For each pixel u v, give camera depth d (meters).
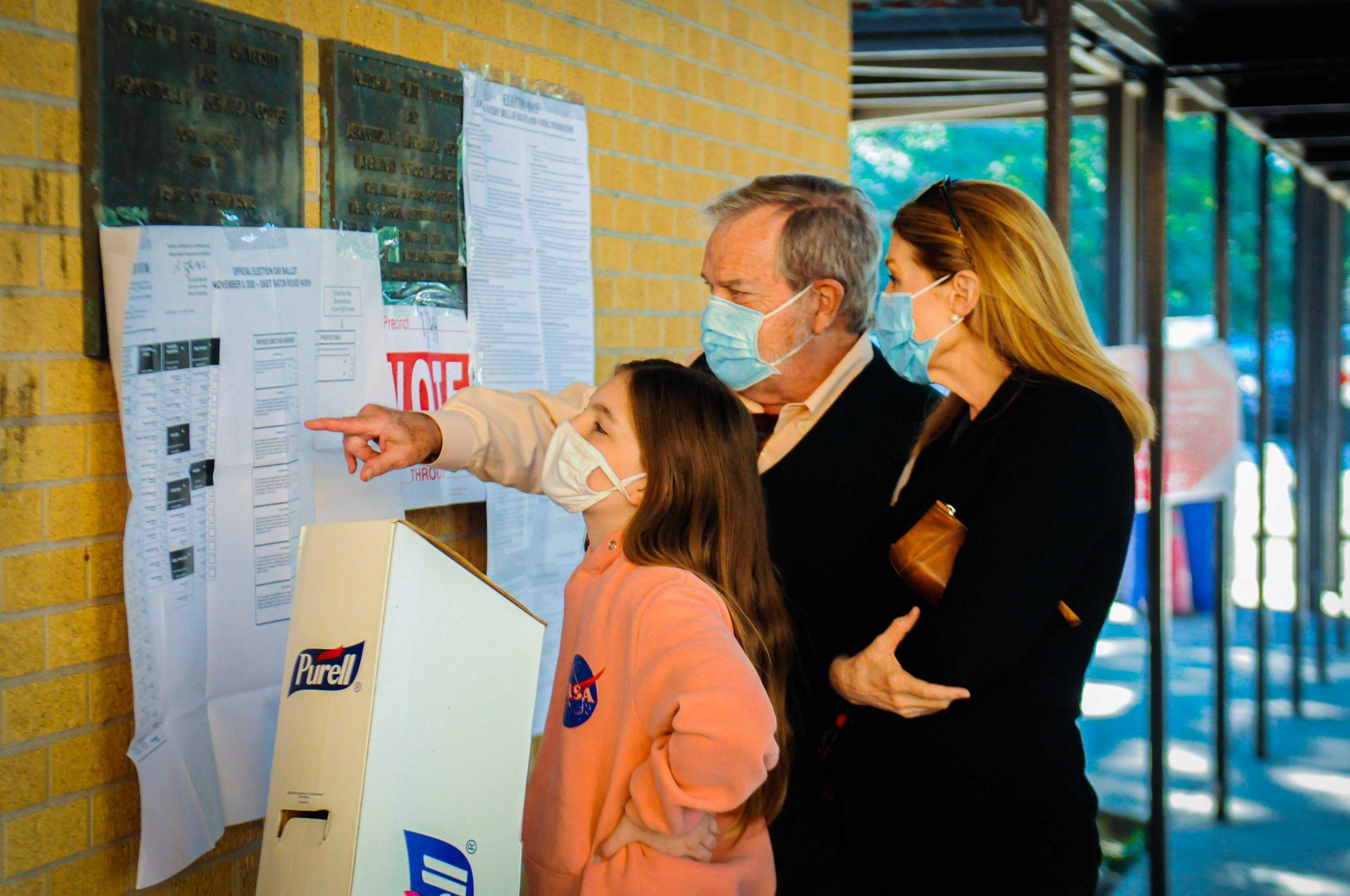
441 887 1.54
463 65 2.59
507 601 1.65
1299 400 8.02
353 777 1.42
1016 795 1.83
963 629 1.79
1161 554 4.34
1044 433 1.82
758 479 1.92
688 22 3.38
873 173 13.73
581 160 2.97
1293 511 8.03
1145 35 4.25
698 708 1.54
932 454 2.05
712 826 1.66
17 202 1.74
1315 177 8.00
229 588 2.03
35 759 1.80
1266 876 4.90
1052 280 1.92
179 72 1.94
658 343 3.33
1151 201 4.51
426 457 2.06
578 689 1.75
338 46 2.25
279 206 2.13
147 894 1.97
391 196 2.39
